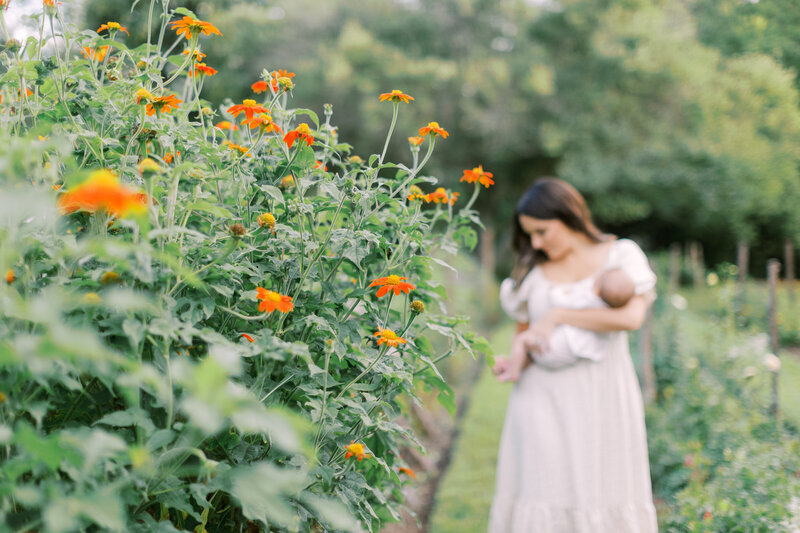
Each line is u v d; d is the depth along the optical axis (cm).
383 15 1316
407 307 195
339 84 1169
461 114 1347
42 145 109
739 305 701
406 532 308
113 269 124
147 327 116
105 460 108
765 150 1066
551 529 206
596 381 211
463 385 637
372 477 189
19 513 112
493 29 1373
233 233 137
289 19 1252
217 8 982
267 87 187
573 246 221
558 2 1320
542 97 1315
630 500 211
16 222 114
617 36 1258
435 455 439
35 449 94
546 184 221
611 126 1283
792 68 914
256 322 157
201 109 185
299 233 159
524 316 239
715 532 242
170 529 116
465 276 1033
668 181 1283
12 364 104
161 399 118
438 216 210
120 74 163
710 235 1455
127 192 92
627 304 209
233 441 141
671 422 389
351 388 156
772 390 418
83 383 133
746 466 295
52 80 155
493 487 364
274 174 172
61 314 119
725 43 1035
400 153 1312
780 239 1198
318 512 144
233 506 148
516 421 223
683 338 595
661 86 1249
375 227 180
